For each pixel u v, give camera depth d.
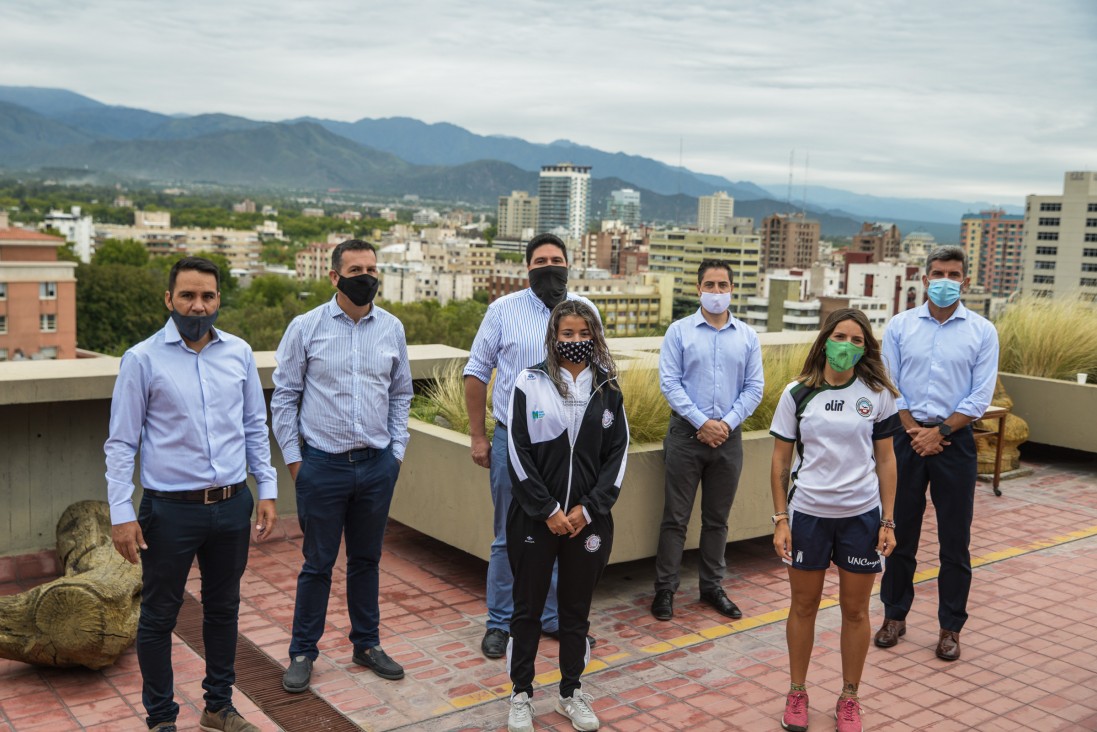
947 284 4.33
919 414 4.34
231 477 3.32
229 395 3.33
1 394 4.71
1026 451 8.43
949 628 4.22
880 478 3.56
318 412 3.85
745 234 172.75
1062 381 7.76
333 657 4.11
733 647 4.30
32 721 3.46
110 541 4.48
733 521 5.41
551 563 3.50
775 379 5.79
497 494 4.22
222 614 3.39
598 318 3.52
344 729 3.46
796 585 3.58
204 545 3.35
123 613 3.84
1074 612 4.79
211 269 3.25
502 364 4.27
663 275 151.75
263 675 3.91
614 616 4.67
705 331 4.71
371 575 4.00
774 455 3.68
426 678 3.91
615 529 4.89
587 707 3.50
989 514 6.54
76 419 5.25
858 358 3.46
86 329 95.56
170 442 3.22
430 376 6.46
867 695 3.82
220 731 3.39
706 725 3.54
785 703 3.74
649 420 5.23
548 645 4.32
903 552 4.34
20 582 5.01
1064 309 8.28
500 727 3.49
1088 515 6.53
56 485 5.21
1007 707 3.73
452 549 5.64
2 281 71.69
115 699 3.65
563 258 4.23
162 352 3.23
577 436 3.46
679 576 5.26
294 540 5.74
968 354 4.28
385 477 3.95
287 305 109.69
